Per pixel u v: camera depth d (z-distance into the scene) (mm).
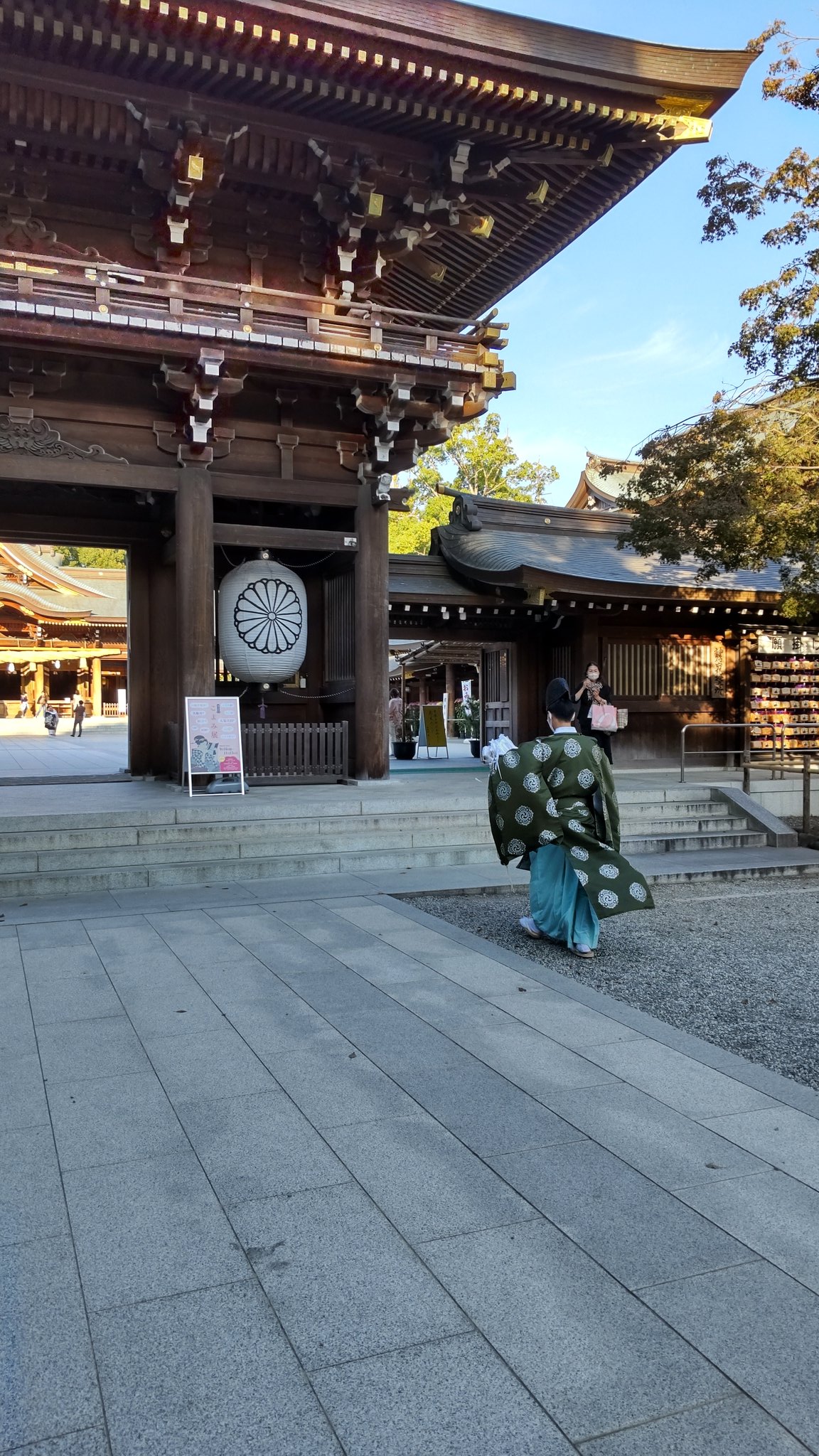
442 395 11750
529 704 16953
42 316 9594
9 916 6922
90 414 10945
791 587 12633
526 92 10320
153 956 5812
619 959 6293
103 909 7141
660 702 16672
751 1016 5117
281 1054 4211
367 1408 2078
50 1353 2246
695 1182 3105
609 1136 3441
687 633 16844
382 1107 3670
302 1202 2947
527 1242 2732
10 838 8289
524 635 16922
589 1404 2092
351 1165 3193
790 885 9227
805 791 11883
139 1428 2021
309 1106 3668
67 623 45750
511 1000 5043
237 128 10555
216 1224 2824
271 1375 2178
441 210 11734
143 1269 2588
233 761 11211
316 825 9445
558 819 6062
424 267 12812
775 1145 3381
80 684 51375
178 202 10688
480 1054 4250
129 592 14062
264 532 11875
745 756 13219
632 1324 2363
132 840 8727
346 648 13320
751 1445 1979
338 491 12195
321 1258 2646
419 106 10578
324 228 12070
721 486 11633
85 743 26625
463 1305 2436
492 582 15156
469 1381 2162
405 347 11891
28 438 10641
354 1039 4414
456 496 18562
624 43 10312
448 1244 2721
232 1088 3838
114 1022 4617
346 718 13445
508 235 13367
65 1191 3006
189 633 11305
